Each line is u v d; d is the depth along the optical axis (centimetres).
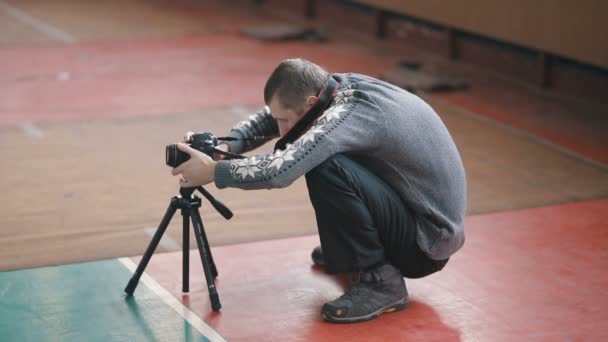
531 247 484
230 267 457
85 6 1444
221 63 1027
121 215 535
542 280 441
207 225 516
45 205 553
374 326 394
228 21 1323
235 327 392
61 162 644
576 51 823
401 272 417
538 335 384
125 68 994
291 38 1179
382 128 374
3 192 578
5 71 972
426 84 891
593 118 785
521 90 900
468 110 812
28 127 743
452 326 393
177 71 980
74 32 1215
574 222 523
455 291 429
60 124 754
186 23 1298
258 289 432
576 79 862
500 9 927
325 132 368
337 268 392
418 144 381
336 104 380
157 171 623
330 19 1309
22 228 514
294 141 389
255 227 514
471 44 1023
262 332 387
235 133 427
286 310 409
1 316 402
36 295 423
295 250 481
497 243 490
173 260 465
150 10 1412
